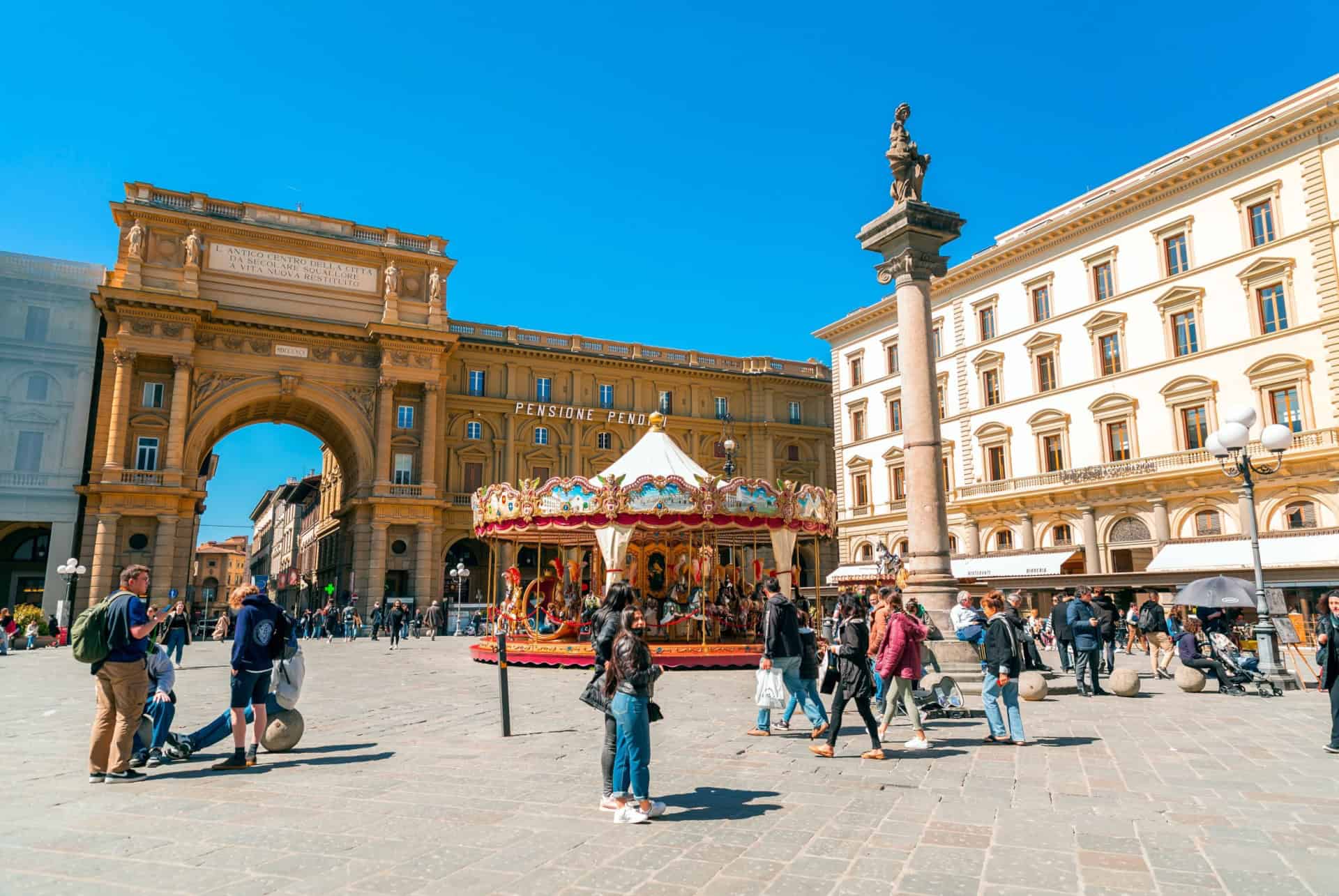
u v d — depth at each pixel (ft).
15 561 162.30
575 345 201.36
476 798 24.02
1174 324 122.42
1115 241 130.52
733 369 218.38
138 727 28.25
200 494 148.77
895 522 167.43
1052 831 20.43
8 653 100.73
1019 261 145.48
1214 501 114.42
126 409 144.77
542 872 17.65
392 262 171.12
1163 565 110.42
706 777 26.86
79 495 145.89
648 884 16.88
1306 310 106.73
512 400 188.03
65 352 149.79
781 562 78.02
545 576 88.79
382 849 19.22
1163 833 20.24
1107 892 16.34
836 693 30.78
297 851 19.07
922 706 39.75
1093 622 50.67
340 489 216.95
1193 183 120.16
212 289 156.46
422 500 164.25
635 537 90.84
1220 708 43.93
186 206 157.69
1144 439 124.26
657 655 70.38
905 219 54.08
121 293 144.05
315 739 34.73
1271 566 97.96
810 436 220.84
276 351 160.56
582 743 33.55
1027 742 33.27
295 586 248.32
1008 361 146.41
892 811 22.47
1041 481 137.69
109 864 18.24
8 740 35.01
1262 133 110.22
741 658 71.56
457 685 58.54
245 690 28.81
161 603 140.77
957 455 155.02
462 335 187.21
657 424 87.25
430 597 164.04
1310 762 28.94
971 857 18.48
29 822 21.62
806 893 16.39
